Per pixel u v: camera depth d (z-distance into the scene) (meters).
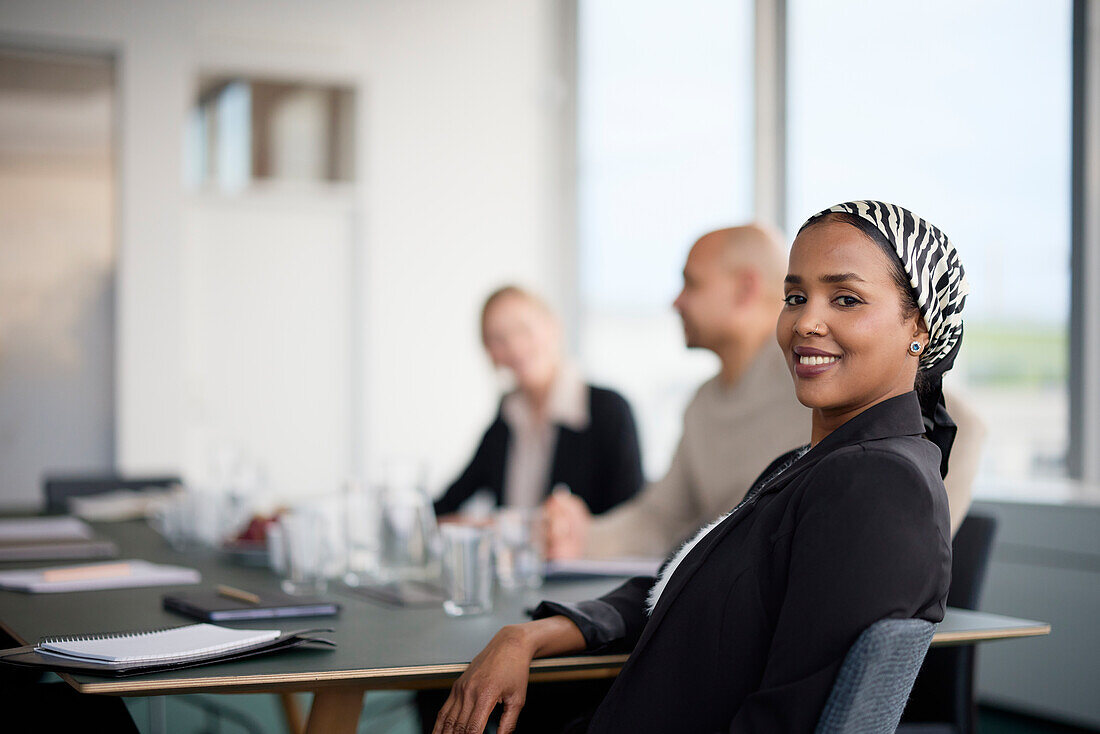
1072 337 3.81
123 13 5.66
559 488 2.97
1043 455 3.93
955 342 1.28
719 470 2.19
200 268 5.95
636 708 1.25
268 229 6.09
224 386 6.00
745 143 5.22
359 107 6.21
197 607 1.64
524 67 6.56
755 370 2.12
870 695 1.08
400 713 3.42
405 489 2.19
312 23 6.08
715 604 1.22
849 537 1.11
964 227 4.14
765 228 2.17
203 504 2.57
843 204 1.25
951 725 1.89
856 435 1.22
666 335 5.83
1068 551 3.50
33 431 5.56
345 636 1.51
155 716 3.11
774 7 5.00
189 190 5.87
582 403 3.00
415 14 6.30
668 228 5.78
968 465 1.75
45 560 2.34
